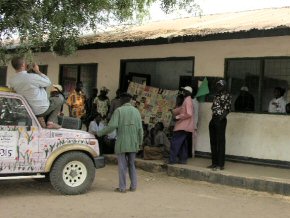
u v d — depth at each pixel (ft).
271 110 34.32
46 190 27.55
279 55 33.68
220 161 32.99
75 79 50.90
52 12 32.27
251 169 33.06
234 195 28.37
